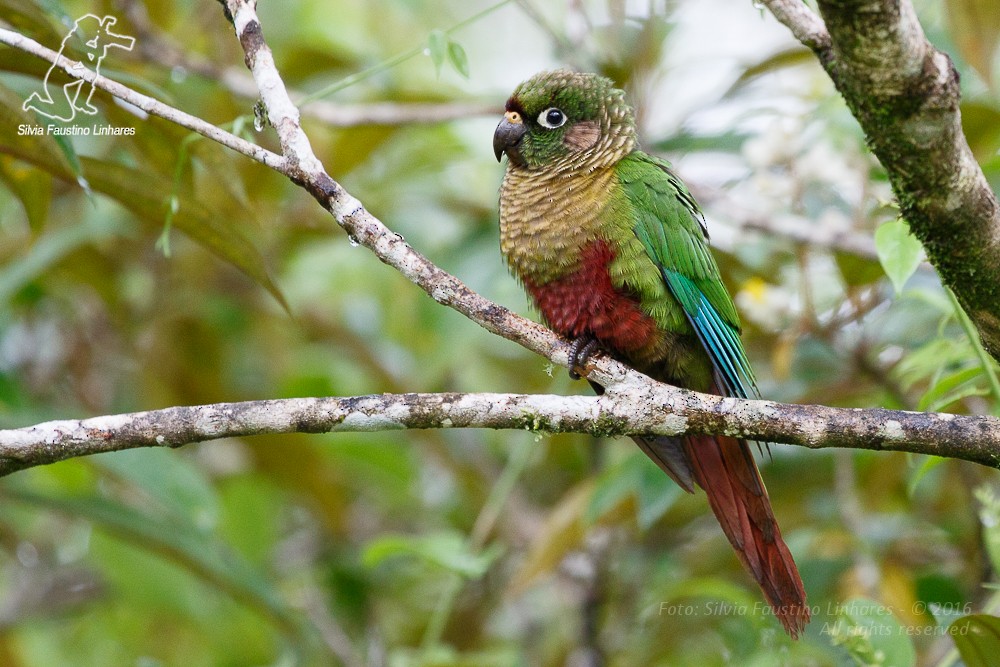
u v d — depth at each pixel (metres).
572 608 12.99
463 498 14.33
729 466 8.68
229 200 11.93
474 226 12.40
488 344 13.52
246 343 14.28
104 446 6.84
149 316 13.27
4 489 10.27
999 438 6.52
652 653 11.98
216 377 13.42
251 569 10.58
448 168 14.48
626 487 10.28
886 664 7.35
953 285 6.42
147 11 12.45
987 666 7.19
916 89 5.50
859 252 10.59
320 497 12.91
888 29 5.28
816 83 12.49
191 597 12.25
